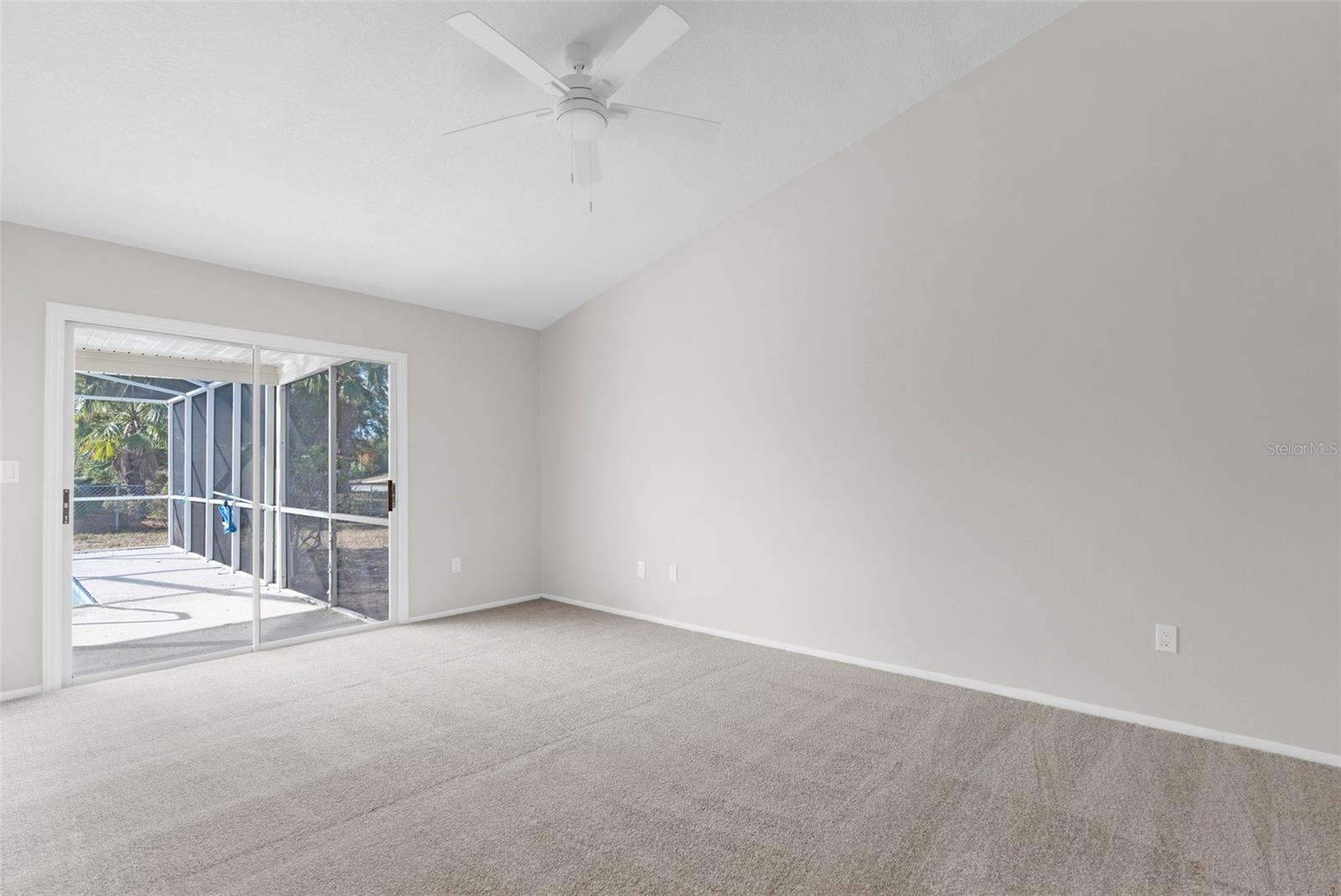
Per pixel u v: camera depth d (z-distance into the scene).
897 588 3.78
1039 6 3.15
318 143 3.20
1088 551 3.16
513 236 4.37
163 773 2.58
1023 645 3.34
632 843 2.10
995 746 2.79
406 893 1.86
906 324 3.75
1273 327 2.73
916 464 3.71
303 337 4.52
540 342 5.93
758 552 4.41
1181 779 2.50
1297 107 2.69
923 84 3.56
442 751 2.77
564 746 2.82
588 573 5.54
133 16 2.39
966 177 3.54
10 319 3.42
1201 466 2.88
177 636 4.02
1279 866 1.97
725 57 3.16
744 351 4.49
